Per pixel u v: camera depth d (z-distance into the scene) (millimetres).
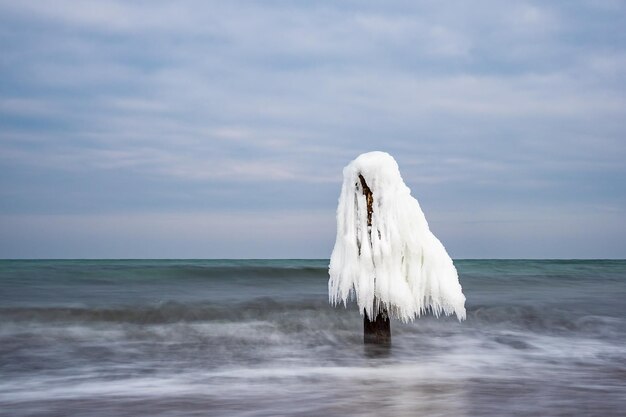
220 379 6477
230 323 10961
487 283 23641
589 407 5148
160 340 9344
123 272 25422
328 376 6633
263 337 9641
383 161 7613
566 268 43875
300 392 5754
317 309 12953
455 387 6020
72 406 5246
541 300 16094
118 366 7328
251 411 4984
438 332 10297
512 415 4844
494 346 8984
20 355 8070
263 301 14641
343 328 10578
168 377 6605
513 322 11383
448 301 7570
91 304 13555
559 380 6449
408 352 8344
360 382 6293
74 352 8312
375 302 7824
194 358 7902
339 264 7762
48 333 9781
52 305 13211
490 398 5500
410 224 7543
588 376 6691
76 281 22188
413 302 7504
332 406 5152
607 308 13836
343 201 7770
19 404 5348
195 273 25531
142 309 11938
